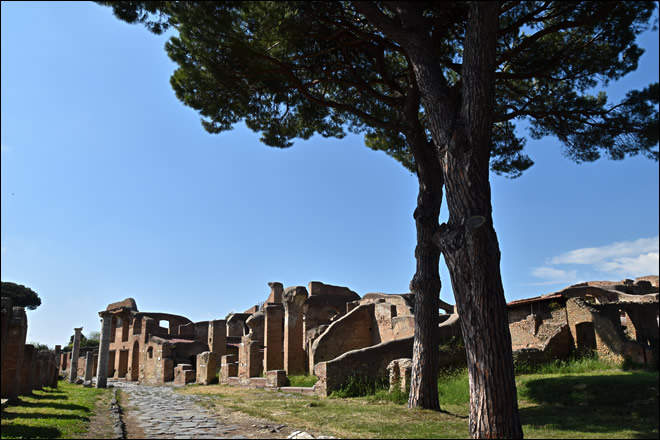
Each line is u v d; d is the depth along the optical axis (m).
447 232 10.91
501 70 16.89
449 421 12.44
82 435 11.34
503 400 9.83
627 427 10.38
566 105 16.69
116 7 12.62
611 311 21.20
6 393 18.53
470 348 10.30
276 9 13.48
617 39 15.32
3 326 15.48
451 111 11.43
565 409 13.19
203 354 36.34
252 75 15.29
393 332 29.03
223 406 17.52
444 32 15.70
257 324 39.81
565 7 14.40
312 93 17.91
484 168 10.84
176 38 15.16
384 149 20.67
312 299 37.06
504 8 13.48
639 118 15.50
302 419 13.23
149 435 11.40
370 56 16.95
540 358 22.08
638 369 18.55
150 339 49.22
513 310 27.27
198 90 16.05
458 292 10.62
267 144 18.91
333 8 14.35
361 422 12.48
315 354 29.34
